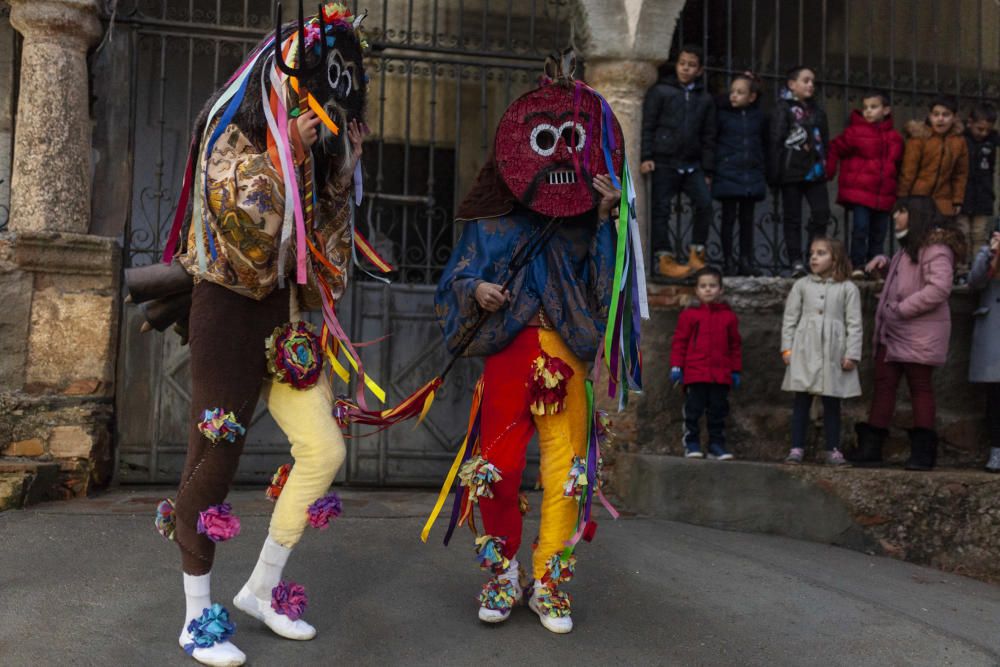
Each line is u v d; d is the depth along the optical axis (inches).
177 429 226.5
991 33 335.6
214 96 118.4
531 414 133.0
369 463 235.3
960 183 265.4
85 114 222.4
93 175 227.3
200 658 112.6
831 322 220.2
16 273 210.1
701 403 225.6
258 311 114.7
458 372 240.7
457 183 246.2
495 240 136.6
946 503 201.8
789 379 222.8
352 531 176.1
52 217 215.6
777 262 262.5
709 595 151.7
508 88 249.4
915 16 270.1
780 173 255.4
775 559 181.3
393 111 325.7
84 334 215.6
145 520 179.3
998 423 222.4
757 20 351.3
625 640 130.1
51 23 214.8
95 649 115.3
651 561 169.2
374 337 238.1
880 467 221.5
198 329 113.3
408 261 298.4
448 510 201.6
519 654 123.2
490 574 155.3
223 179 109.0
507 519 133.1
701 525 207.5
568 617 132.2
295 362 114.3
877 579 176.2
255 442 231.3
